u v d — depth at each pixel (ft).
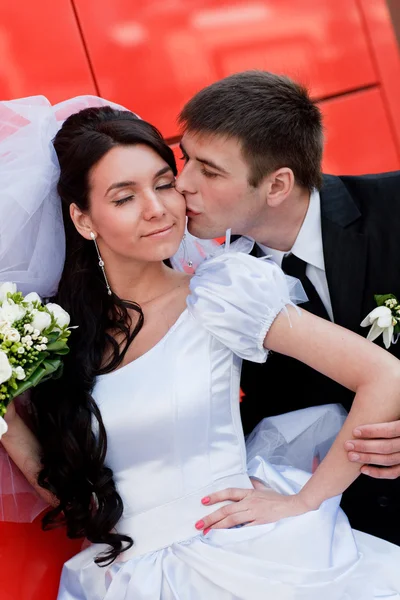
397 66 8.87
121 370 5.61
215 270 5.65
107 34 7.85
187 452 5.48
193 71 8.16
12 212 5.64
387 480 6.27
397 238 5.98
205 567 5.18
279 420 6.35
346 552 5.25
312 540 5.12
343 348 5.26
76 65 7.70
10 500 5.98
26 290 5.98
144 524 5.48
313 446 6.32
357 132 8.67
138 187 5.45
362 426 5.14
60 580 5.97
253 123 5.59
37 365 5.15
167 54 8.07
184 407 5.46
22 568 6.10
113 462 5.56
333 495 5.33
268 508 5.30
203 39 8.21
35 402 5.73
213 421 5.55
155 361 5.58
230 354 5.67
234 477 5.52
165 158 5.61
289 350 5.42
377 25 8.82
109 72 7.83
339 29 8.70
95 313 5.80
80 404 5.53
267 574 5.05
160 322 5.78
